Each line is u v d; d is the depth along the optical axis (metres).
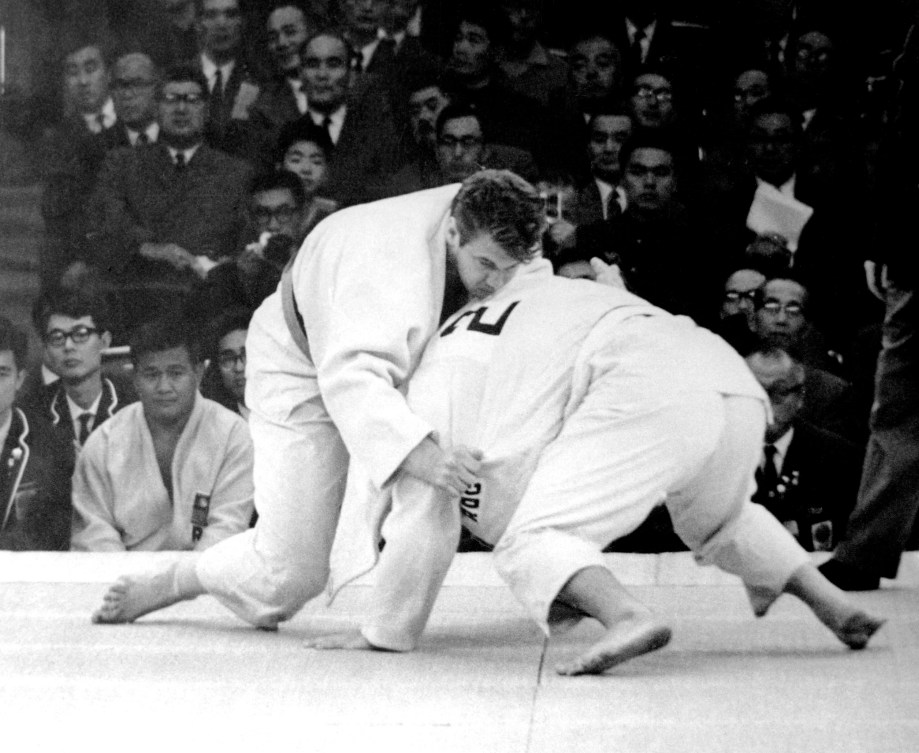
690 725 3.09
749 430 3.95
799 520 7.05
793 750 2.89
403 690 3.50
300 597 4.41
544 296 4.16
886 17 7.18
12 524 7.37
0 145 7.64
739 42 7.37
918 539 6.27
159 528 7.38
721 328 7.36
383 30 7.65
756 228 7.37
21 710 3.33
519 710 3.25
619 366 3.89
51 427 7.45
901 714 3.17
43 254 7.61
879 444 5.57
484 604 5.18
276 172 7.69
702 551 4.09
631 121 7.48
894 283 5.73
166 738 3.05
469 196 4.20
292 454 4.36
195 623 4.62
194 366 7.48
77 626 4.54
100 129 7.68
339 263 4.25
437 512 3.97
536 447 3.95
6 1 7.63
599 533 3.78
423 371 4.11
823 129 7.30
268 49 7.67
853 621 3.99
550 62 7.54
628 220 7.50
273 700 3.40
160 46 7.67
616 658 3.59
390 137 7.68
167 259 7.59
